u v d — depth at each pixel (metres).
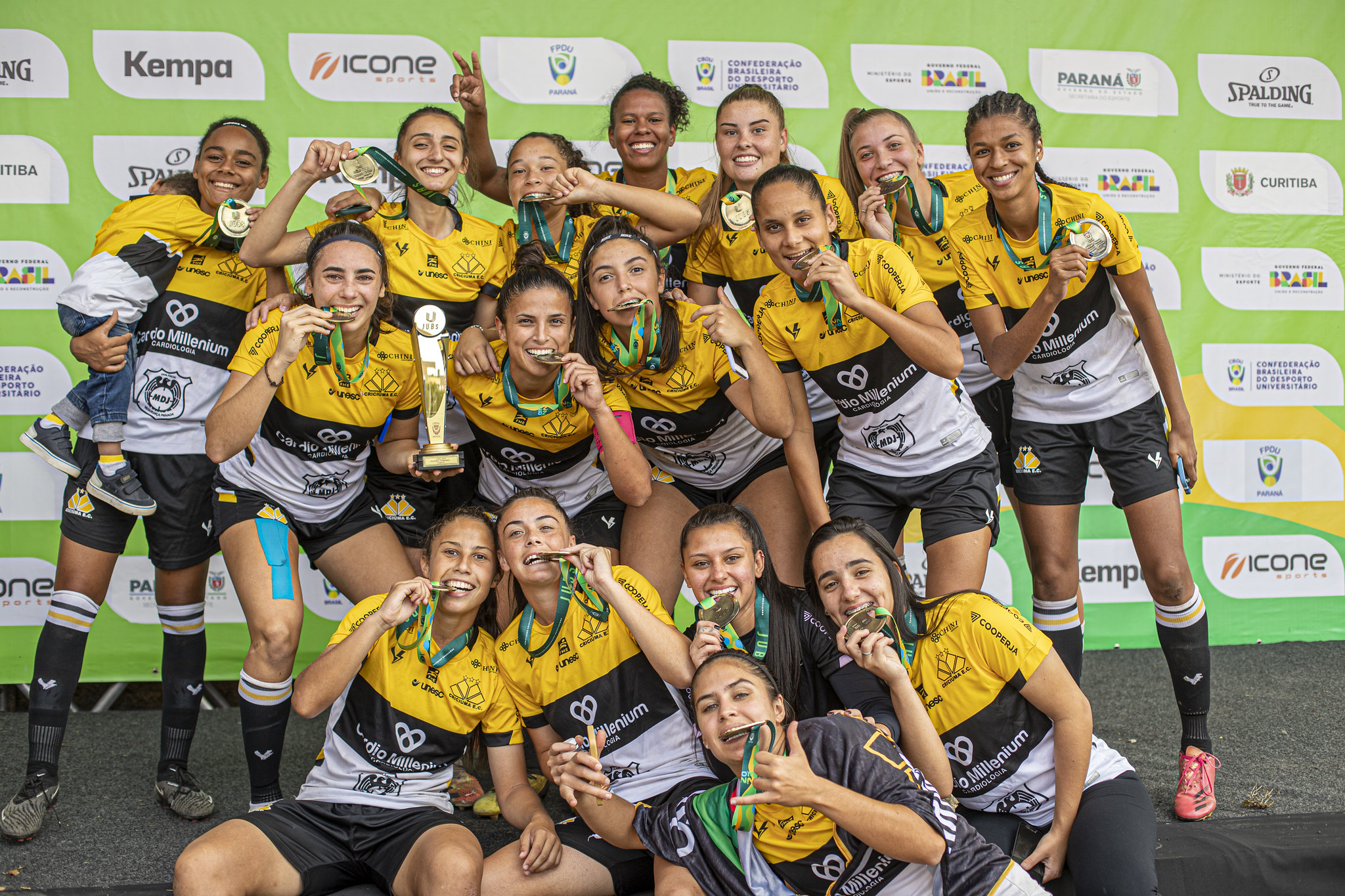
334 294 2.89
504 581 2.91
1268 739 3.42
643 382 3.18
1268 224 4.48
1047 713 2.47
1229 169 4.46
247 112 4.13
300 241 3.23
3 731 3.80
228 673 4.17
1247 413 4.49
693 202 3.74
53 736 3.02
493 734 2.73
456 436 3.56
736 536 2.62
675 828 2.40
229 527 3.05
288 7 4.13
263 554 3.01
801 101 4.33
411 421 3.32
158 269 3.16
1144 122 4.43
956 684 2.52
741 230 3.29
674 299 3.21
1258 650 4.44
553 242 3.38
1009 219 3.17
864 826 2.10
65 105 4.04
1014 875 2.17
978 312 3.27
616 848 2.54
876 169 3.48
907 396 3.10
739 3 4.29
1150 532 3.22
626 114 3.56
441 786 2.72
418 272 3.30
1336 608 4.55
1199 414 4.48
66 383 4.06
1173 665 3.15
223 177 3.35
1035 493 3.38
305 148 4.17
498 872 2.44
